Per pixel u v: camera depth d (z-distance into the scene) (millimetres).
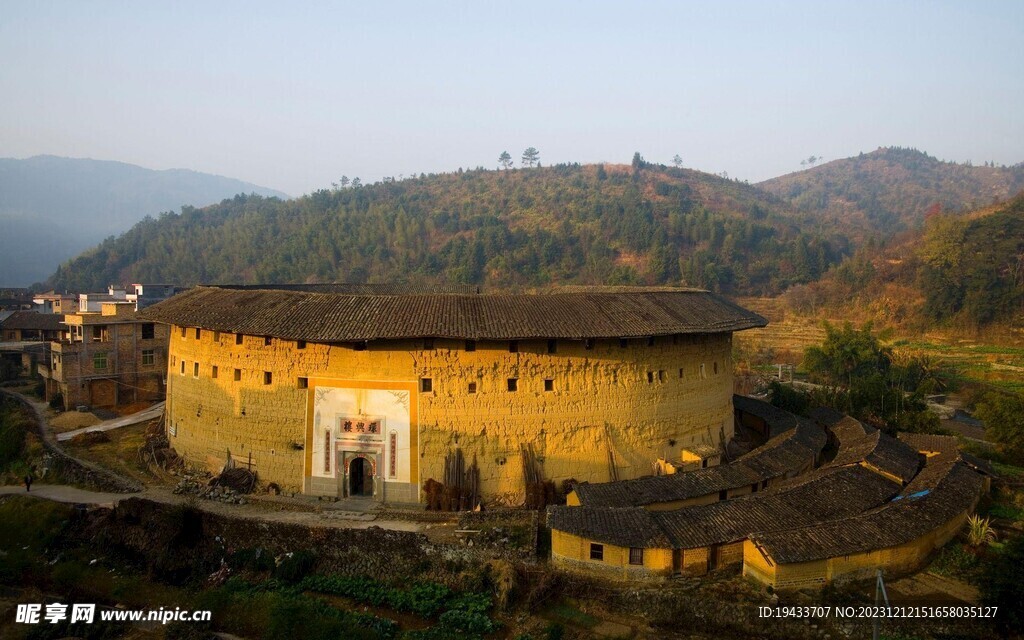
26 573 31922
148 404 59938
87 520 34875
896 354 86000
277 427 36562
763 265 157500
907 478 36000
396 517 32938
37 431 50688
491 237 159125
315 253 169375
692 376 41312
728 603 24312
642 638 23469
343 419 35562
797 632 23141
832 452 45500
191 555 31172
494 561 27500
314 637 24391
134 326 60594
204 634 25469
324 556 29375
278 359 36500
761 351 105062
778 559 24859
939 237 124875
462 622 24656
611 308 37438
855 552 26000
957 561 28125
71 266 193500
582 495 31219
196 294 42688
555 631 23672
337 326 33969
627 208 182250
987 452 49000
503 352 35344
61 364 56688
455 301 35906
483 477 35125
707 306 42344
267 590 27938
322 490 35781
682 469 36938
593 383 36781
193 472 39469
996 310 106688
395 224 179875
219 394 38500
